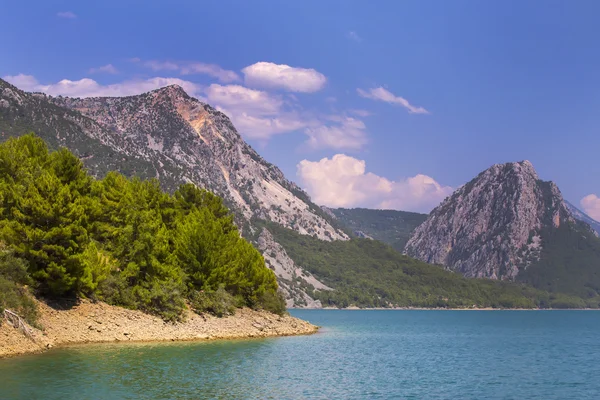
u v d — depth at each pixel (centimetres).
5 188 7019
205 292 9675
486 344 12331
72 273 7006
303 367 6631
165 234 9725
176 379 5262
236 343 8456
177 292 8675
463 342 12788
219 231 10288
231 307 10100
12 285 6219
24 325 5962
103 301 7825
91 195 8606
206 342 8200
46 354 5862
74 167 8188
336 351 8756
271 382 5528
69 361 5588
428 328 19250
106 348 6562
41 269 6788
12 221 6738
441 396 5403
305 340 10062
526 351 10675
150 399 4456
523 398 5484
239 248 11375
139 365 5775
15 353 5622
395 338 13288
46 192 6906
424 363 8012
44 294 6925
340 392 5297
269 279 12406
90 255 7575
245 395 4828
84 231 7062
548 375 7131
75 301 7281
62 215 6944
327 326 18488
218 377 5547
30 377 4828
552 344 12675
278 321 11531
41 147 8206
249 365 6456
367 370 6856
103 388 4653
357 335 13600
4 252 6431
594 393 5812
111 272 8138
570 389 6050
